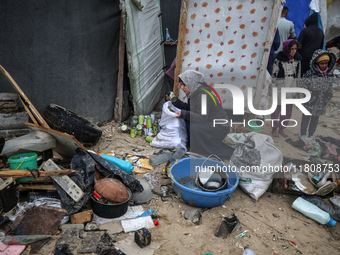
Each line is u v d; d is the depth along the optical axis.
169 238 2.46
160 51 5.89
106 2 4.45
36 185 2.68
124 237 2.41
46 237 2.26
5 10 3.39
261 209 3.00
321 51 3.66
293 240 2.58
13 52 3.58
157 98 6.00
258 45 4.57
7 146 2.80
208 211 2.88
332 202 3.11
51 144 3.01
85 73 4.43
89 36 4.33
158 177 3.42
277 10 4.31
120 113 5.10
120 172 2.87
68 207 2.49
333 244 2.59
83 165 2.79
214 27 4.58
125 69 5.22
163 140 4.16
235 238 2.54
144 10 4.79
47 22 3.78
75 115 4.18
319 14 7.90
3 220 2.39
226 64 4.73
